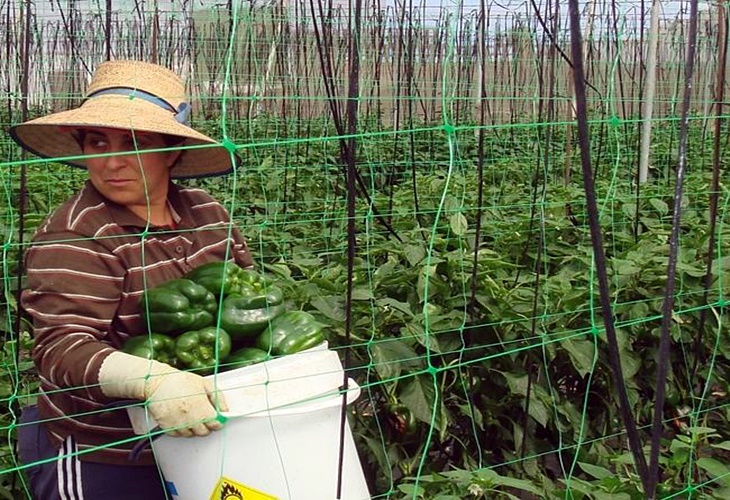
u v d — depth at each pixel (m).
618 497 3.40
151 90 3.16
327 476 2.83
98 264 2.96
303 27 12.53
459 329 4.04
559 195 7.31
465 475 3.36
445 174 9.47
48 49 16.45
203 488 2.79
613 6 11.10
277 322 3.10
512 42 16.28
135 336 3.07
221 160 3.53
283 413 2.76
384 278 4.74
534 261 5.88
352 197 2.76
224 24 14.83
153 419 2.78
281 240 6.29
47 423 3.12
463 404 4.38
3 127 11.15
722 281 4.52
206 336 3.00
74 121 2.91
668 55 17.70
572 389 4.73
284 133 12.23
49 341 2.86
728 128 12.62
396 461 4.24
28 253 2.96
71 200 3.06
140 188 3.06
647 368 4.74
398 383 4.11
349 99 2.73
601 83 14.02
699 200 8.09
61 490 3.10
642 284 4.79
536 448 4.46
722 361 4.83
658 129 14.12
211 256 3.38
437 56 14.80
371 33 14.25
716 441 4.64
